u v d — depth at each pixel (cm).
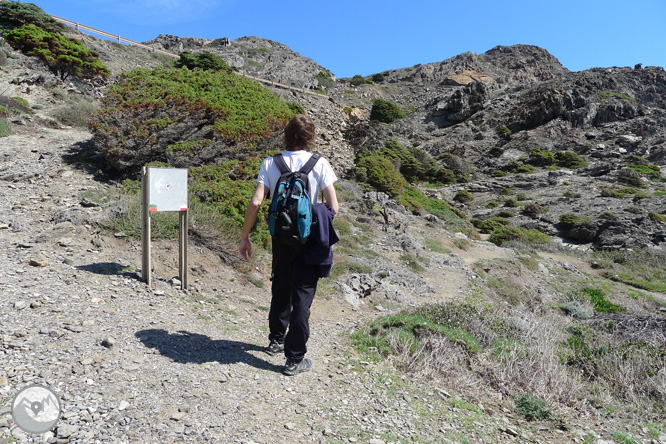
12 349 269
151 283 451
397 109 4778
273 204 281
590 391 468
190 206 650
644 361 536
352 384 322
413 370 384
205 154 803
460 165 3622
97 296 384
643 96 5116
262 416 249
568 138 4241
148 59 3203
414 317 502
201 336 358
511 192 3272
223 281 555
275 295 340
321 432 244
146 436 210
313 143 305
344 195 1556
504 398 385
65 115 1177
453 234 1628
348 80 7319
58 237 512
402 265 975
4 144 859
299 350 312
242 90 1076
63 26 2636
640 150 3938
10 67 1520
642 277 1705
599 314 930
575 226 2381
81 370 260
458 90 4919
